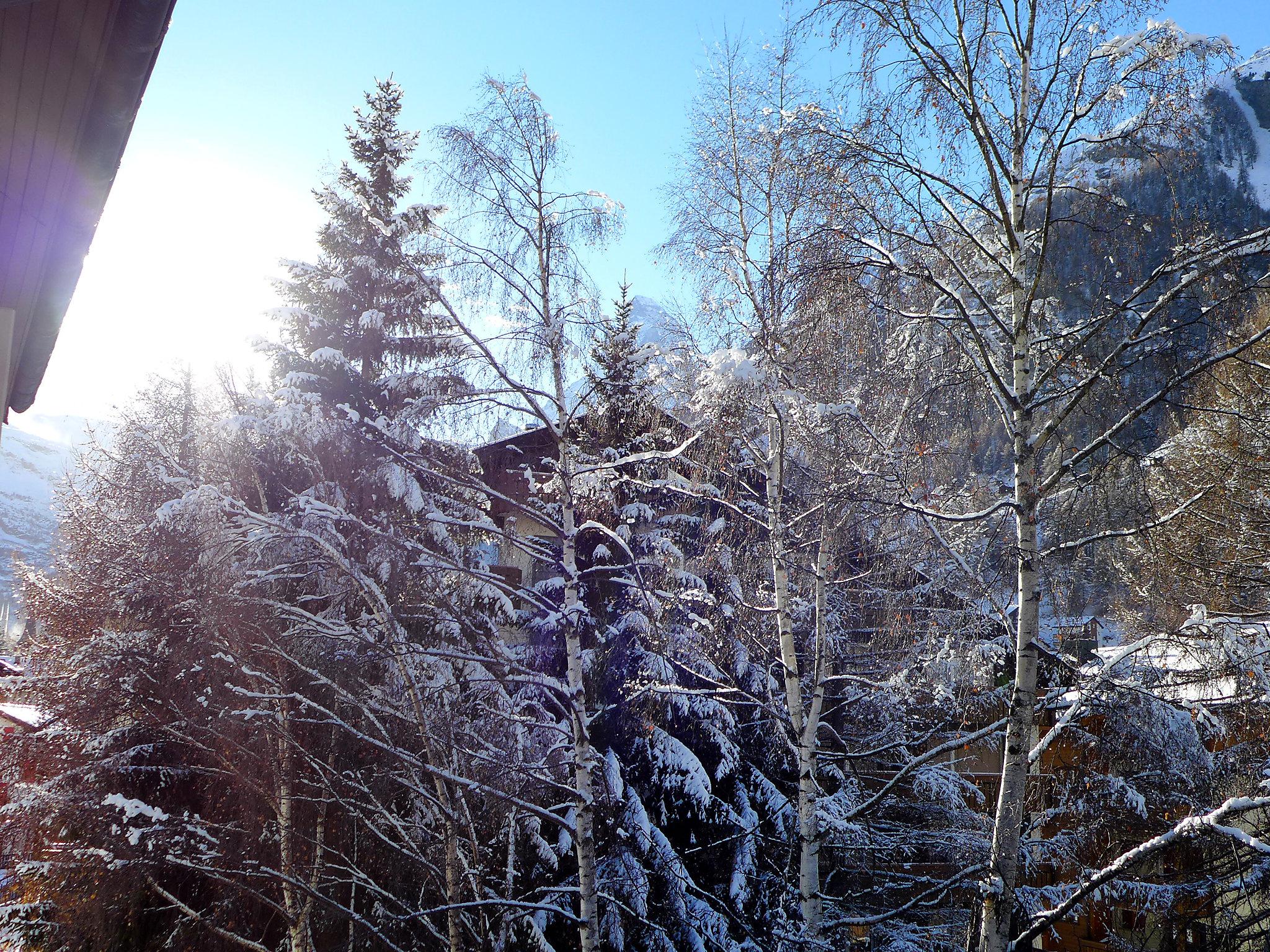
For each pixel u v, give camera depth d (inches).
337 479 550.9
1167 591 479.8
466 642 505.7
